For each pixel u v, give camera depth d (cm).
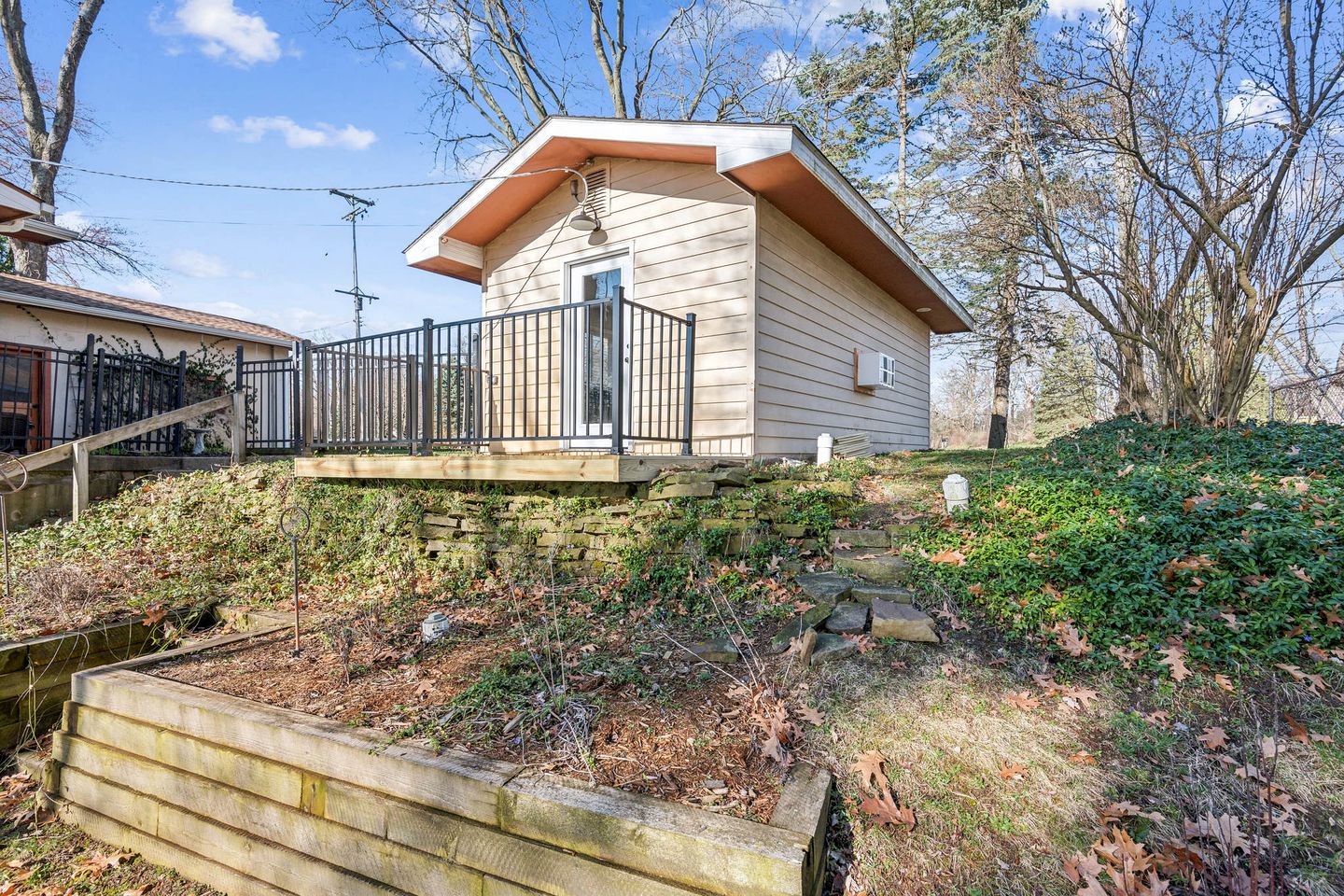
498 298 779
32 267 1257
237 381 692
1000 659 291
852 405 859
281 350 1209
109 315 926
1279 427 555
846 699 262
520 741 234
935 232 1409
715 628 333
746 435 582
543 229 736
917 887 193
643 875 180
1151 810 212
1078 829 206
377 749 229
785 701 260
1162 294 639
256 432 751
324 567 500
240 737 259
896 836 205
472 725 246
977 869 196
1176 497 372
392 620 391
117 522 552
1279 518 332
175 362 802
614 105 1526
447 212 720
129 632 403
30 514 558
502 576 446
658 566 395
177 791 272
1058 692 268
